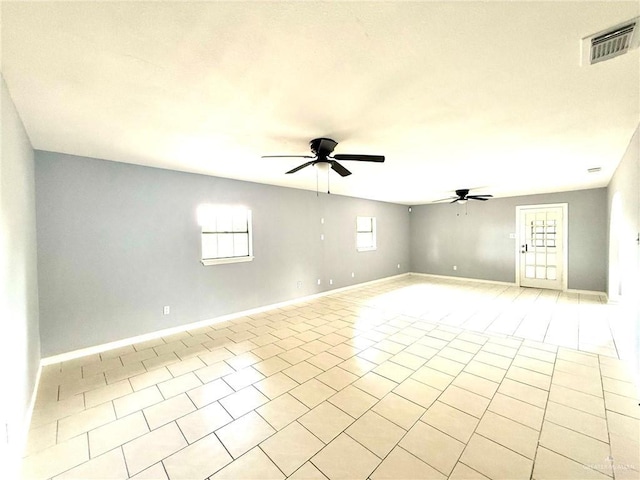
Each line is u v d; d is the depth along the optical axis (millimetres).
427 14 1168
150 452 1768
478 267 7652
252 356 3127
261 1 1091
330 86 1743
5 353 1538
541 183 5203
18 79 1623
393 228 8273
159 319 3770
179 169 3889
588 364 2867
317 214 6051
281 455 1733
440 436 1877
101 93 1805
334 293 6406
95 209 3287
